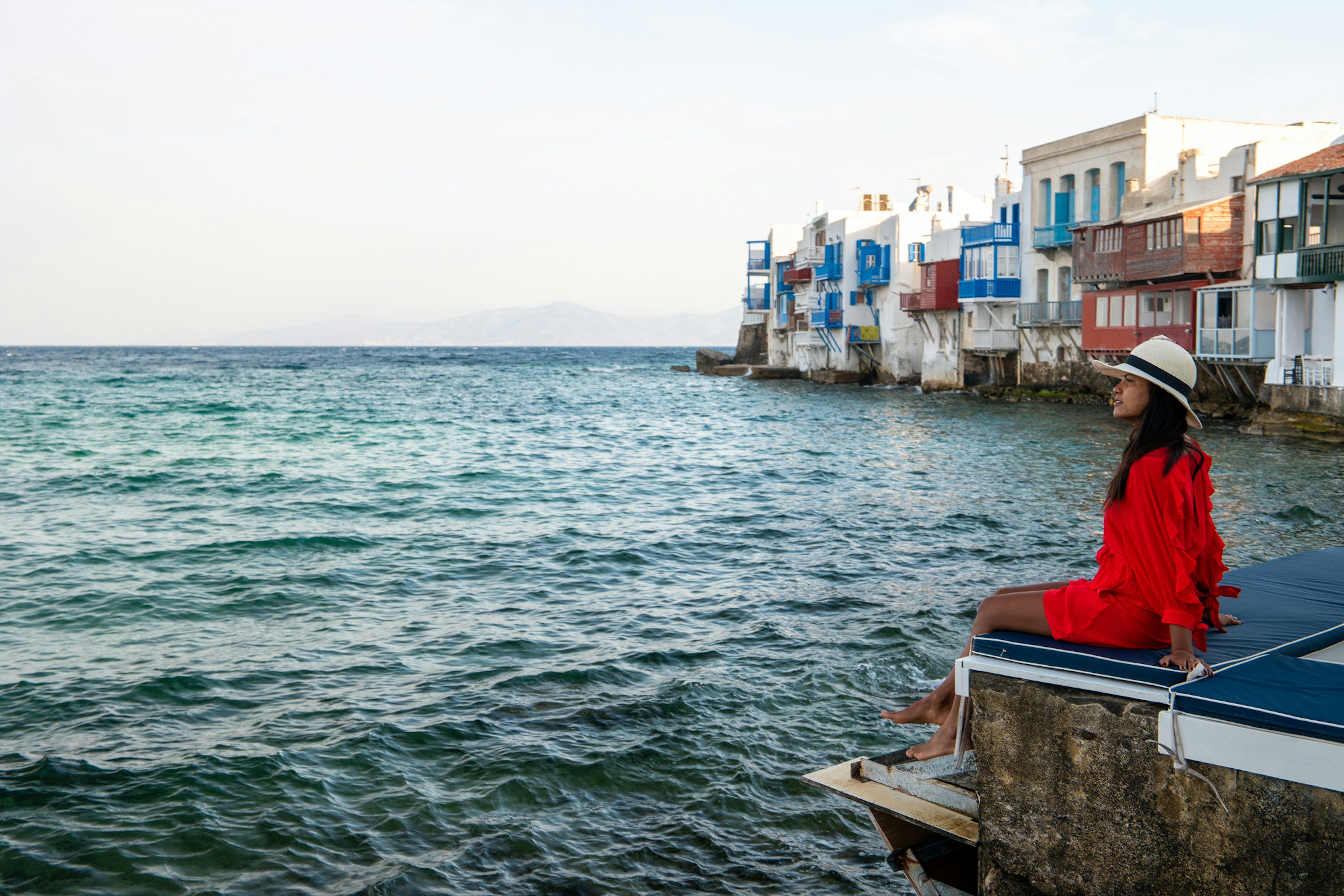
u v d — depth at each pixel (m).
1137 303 40.34
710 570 14.59
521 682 9.47
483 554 15.95
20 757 7.71
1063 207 48.91
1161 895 3.73
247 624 11.76
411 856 6.29
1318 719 3.29
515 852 6.35
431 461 30.36
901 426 40.53
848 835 6.57
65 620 12.00
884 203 76.38
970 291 53.91
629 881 6.02
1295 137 42.94
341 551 16.23
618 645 10.70
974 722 4.20
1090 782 3.86
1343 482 21.23
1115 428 36.22
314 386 83.81
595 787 7.23
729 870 6.15
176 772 7.41
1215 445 28.28
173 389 76.25
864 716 8.52
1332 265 30.02
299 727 8.34
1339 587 5.14
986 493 21.66
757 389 74.88
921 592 12.73
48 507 21.12
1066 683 3.92
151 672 9.81
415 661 10.23
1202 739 3.52
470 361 185.00
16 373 104.06
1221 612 4.62
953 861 4.91
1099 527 17.17
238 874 6.06
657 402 63.16
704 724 8.36
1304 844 3.36
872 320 71.94
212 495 23.06
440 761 7.66
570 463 29.81
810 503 21.00
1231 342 34.47
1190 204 40.44
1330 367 30.59
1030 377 51.47
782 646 10.48
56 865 6.14
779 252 96.50
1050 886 4.02
